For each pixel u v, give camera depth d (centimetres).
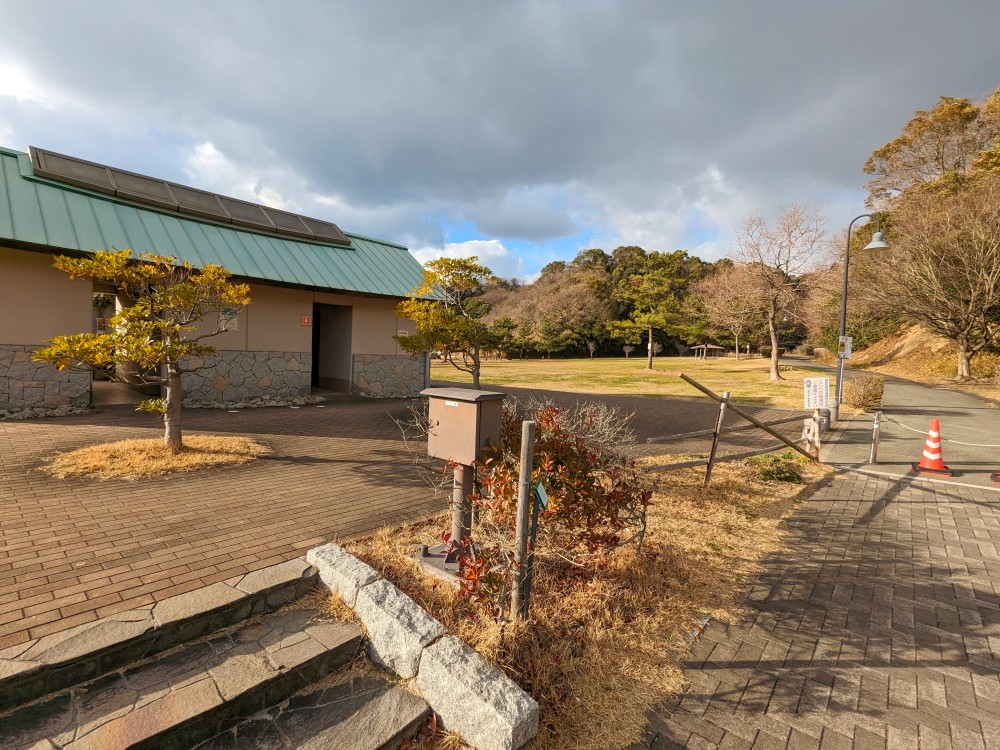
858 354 4016
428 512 459
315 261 1269
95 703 213
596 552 364
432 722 241
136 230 988
